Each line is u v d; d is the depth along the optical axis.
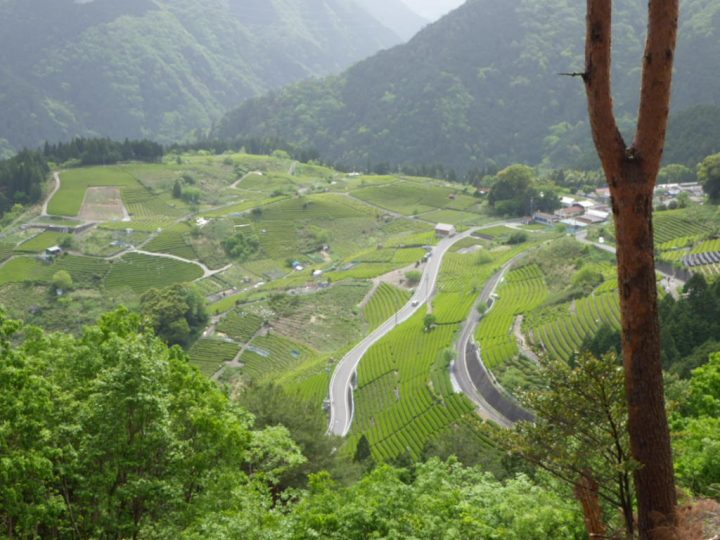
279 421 49.03
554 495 24.03
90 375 29.25
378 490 26.14
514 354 90.62
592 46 14.38
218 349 135.88
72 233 192.75
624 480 18.00
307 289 165.00
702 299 78.50
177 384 30.44
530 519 21.75
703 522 15.42
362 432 84.69
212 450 26.94
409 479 34.44
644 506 15.56
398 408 87.81
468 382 89.25
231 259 194.38
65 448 24.27
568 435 17.66
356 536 24.12
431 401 85.56
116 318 32.41
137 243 192.50
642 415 15.34
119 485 25.81
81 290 165.50
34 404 23.11
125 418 24.55
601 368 16.88
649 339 15.14
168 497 25.11
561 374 17.59
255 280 183.12
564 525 21.83
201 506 26.00
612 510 21.19
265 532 22.73
